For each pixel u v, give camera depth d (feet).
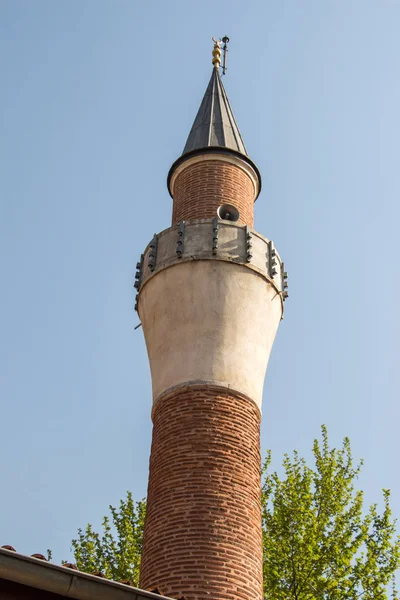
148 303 67.15
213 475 56.13
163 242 69.26
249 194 75.66
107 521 98.02
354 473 93.76
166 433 59.31
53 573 34.35
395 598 80.74
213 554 52.19
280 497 91.30
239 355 62.80
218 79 89.45
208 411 59.41
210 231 67.82
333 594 81.10
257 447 60.49
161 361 63.77
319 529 86.69
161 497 56.08
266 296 66.59
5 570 33.65
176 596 50.21
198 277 65.10
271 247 69.36
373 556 83.35
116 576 90.99
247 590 51.67
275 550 85.66
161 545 53.47
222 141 77.30
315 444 95.96
